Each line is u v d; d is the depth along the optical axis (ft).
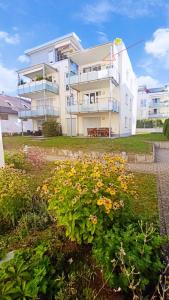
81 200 6.68
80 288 5.68
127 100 70.13
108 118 62.59
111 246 5.72
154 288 5.63
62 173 8.24
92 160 9.12
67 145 36.42
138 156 25.52
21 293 4.69
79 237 6.61
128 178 8.16
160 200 12.29
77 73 61.16
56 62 71.20
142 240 5.96
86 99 65.05
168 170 20.76
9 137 66.39
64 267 6.44
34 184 13.53
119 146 32.73
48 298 5.15
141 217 8.02
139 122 116.47
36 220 8.85
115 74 55.67
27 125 92.43
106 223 6.70
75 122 69.51
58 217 7.31
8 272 5.20
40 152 24.91
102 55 57.88
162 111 140.26
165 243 7.11
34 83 67.31
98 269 6.33
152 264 5.62
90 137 55.21
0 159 15.60
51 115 69.62
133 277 5.05
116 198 7.18
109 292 5.51
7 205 9.23
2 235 8.50
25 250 6.48
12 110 88.79
